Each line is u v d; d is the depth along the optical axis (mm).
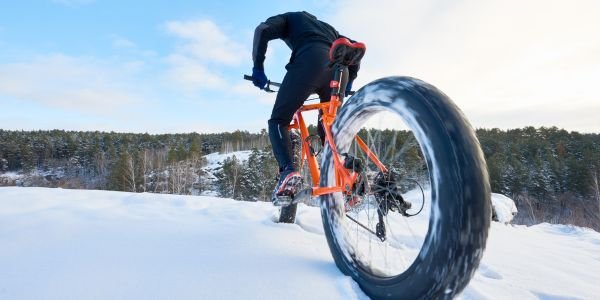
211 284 1223
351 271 1352
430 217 966
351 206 1551
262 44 1983
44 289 1149
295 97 1908
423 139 1004
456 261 877
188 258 1476
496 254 2191
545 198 37094
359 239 1741
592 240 3826
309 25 2012
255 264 1436
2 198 2668
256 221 2354
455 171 894
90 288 1164
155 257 1474
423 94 1061
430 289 945
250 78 2047
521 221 22516
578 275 1877
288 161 1898
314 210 2992
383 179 1343
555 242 3379
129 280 1233
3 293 1116
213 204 3227
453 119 967
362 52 1638
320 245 1829
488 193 893
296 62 1920
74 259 1422
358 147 1541
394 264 1562
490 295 1384
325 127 1681
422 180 1254
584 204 24844
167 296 1129
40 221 1998
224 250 1603
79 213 2256
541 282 1617
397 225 2664
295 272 1379
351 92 2287
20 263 1366
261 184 40250
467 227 866
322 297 1186
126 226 1982
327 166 1636
